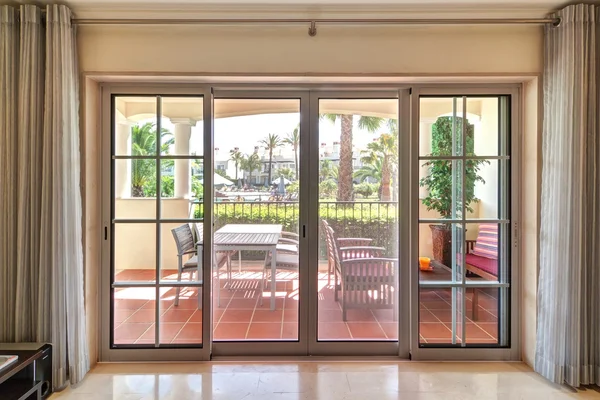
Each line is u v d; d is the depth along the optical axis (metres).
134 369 2.12
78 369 1.95
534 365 2.09
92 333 2.15
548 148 2.00
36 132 1.91
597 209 1.93
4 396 1.63
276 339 2.30
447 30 2.07
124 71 2.06
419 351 2.23
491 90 2.21
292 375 2.05
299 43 2.07
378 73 2.07
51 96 1.90
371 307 2.31
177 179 2.23
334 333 2.31
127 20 1.96
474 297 2.26
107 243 2.21
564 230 1.92
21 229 1.90
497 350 2.23
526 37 2.07
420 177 2.23
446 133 2.23
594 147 1.92
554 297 1.95
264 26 2.06
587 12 1.90
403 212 2.24
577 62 1.90
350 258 2.30
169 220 2.23
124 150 2.22
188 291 2.25
